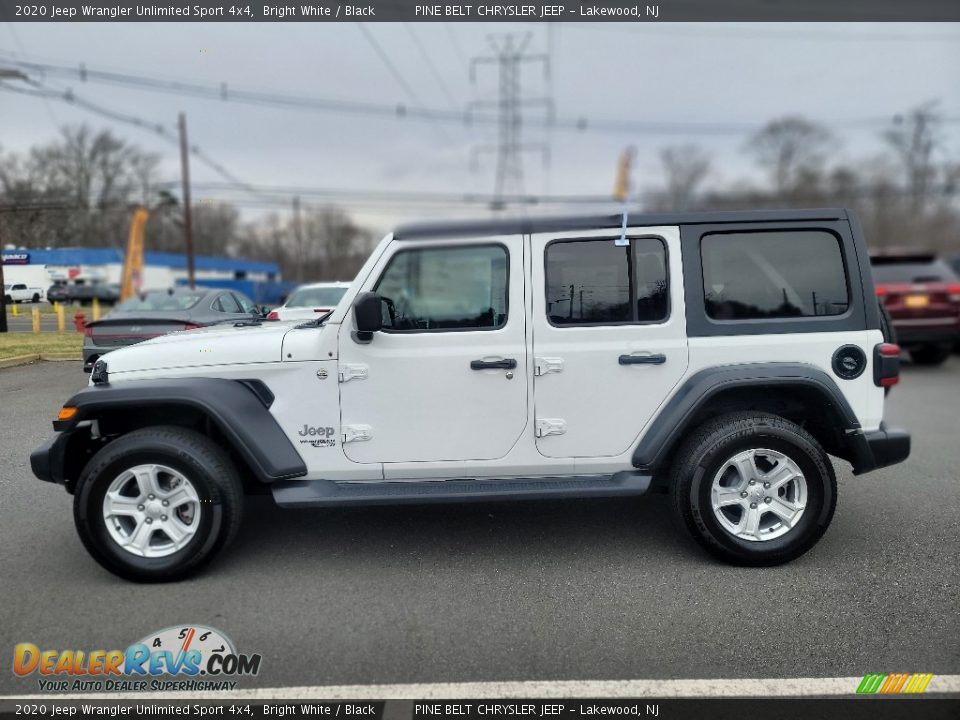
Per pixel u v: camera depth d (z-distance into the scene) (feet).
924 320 31.63
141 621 9.98
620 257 11.82
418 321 12.24
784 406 12.34
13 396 15.21
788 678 8.55
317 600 10.62
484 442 11.69
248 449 11.09
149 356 11.59
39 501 14.51
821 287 11.86
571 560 12.09
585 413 11.71
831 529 13.38
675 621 9.92
